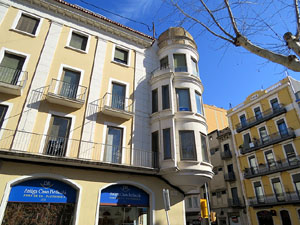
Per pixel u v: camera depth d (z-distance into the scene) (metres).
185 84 14.27
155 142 12.98
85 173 10.39
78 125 11.42
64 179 9.78
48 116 10.83
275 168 25.86
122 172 11.34
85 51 13.78
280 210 24.39
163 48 16.36
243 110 32.53
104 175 10.82
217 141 35.59
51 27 13.27
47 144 10.29
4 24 11.85
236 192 30.06
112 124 12.45
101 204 10.28
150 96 14.73
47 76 11.73
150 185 11.80
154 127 13.39
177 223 11.66
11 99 10.29
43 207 9.19
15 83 10.71
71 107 11.63
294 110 25.86
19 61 11.54
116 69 14.41
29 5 13.20
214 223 32.34
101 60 14.04
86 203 9.79
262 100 30.09
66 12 14.07
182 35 16.58
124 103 13.50
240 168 30.30
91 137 11.47
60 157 9.44
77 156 10.63
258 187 27.48
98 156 11.18
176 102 13.70
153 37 16.95
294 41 4.43
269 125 28.19
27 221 8.70
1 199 8.34
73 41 13.90
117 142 12.27
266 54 4.71
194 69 15.79
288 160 24.94
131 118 13.27
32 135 10.04
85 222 9.41
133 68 15.20
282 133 26.55
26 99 10.62
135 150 12.41
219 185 32.91
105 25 15.16
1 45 11.24
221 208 31.55
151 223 10.97
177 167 11.29
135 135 12.86
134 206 11.16
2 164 8.90
